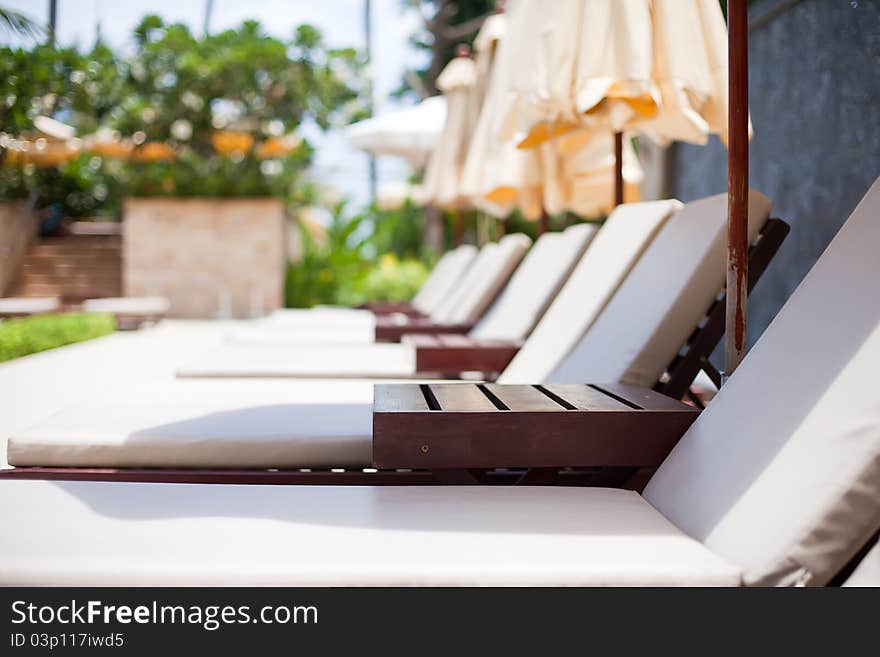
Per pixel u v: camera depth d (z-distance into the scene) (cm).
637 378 246
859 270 153
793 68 421
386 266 1377
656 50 303
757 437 151
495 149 535
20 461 204
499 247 587
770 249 243
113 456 204
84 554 128
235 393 276
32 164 1302
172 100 1440
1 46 839
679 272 254
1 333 711
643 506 161
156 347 820
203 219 1438
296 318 730
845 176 370
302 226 1472
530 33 346
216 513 152
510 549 133
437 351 357
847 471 125
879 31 334
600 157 526
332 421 220
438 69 1670
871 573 122
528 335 405
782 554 125
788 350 161
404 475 199
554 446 182
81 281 1499
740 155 209
